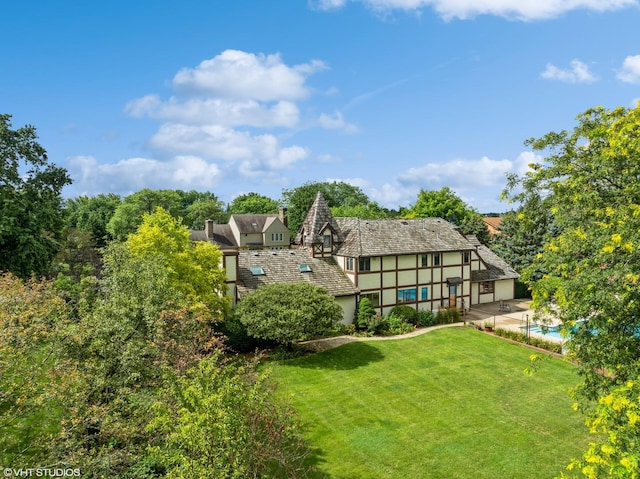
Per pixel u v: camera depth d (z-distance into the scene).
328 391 22.53
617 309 11.40
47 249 31.56
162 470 13.05
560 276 13.84
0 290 16.25
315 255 35.53
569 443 17.73
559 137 15.04
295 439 17.03
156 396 13.59
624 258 11.41
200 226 98.25
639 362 10.71
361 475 15.62
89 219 81.56
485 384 23.45
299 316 25.97
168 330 16.70
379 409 20.69
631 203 11.68
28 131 31.50
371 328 32.12
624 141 11.41
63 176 33.34
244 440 11.40
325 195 87.44
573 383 23.42
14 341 12.22
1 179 29.81
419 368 25.67
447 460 16.61
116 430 12.33
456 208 70.00
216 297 26.70
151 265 18.45
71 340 13.74
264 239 78.19
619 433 8.92
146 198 86.38
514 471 15.92
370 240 35.59
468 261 39.78
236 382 12.35
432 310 37.78
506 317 37.25
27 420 12.91
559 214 14.80
